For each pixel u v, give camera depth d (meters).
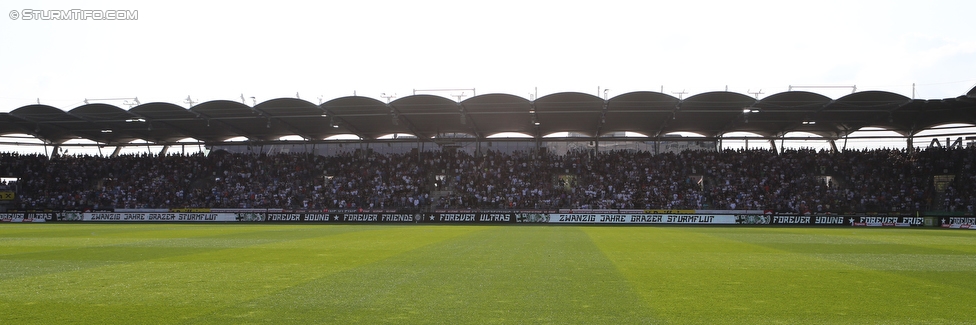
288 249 20.22
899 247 21.89
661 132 53.34
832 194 50.06
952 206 47.09
